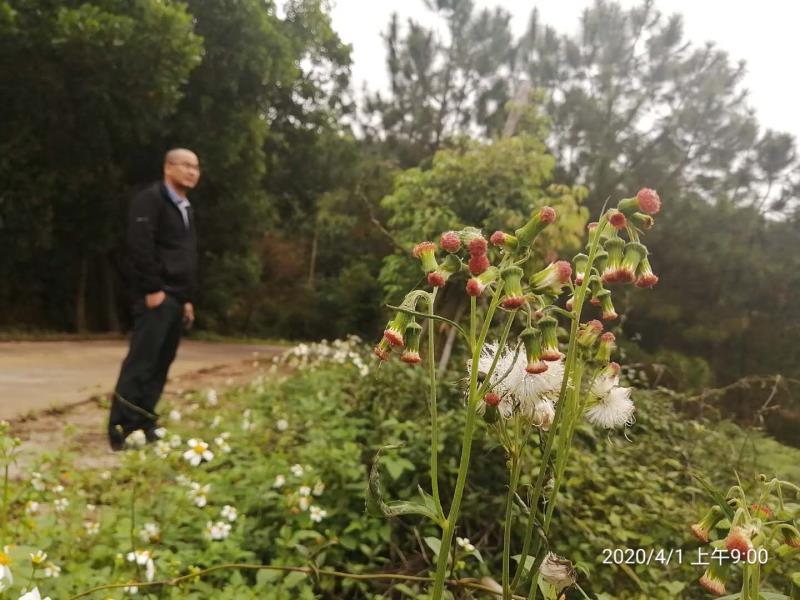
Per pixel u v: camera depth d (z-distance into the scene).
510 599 1.20
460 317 4.35
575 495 2.67
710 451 3.76
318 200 22.53
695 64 18.86
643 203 1.13
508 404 1.27
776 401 5.81
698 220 16.03
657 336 14.48
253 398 5.08
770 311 15.73
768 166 18.08
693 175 18.38
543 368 1.10
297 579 2.05
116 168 14.61
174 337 4.13
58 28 10.36
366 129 27.17
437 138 25.23
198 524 2.45
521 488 2.36
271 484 2.66
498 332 3.12
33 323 15.84
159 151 14.92
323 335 24.92
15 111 12.06
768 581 2.03
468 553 1.96
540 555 1.15
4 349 9.41
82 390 5.77
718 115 18.14
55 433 4.04
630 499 2.72
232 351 13.29
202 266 20.44
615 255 1.16
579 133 18.19
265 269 25.83
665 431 3.83
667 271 15.62
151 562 1.98
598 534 2.40
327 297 24.09
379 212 18.56
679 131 18.11
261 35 14.47
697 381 9.03
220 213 17.33
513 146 5.50
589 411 1.34
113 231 15.61
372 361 5.34
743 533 1.01
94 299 17.67
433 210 5.52
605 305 1.21
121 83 11.64
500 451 2.61
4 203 12.14
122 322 19.00
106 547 2.22
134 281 3.93
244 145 15.91
